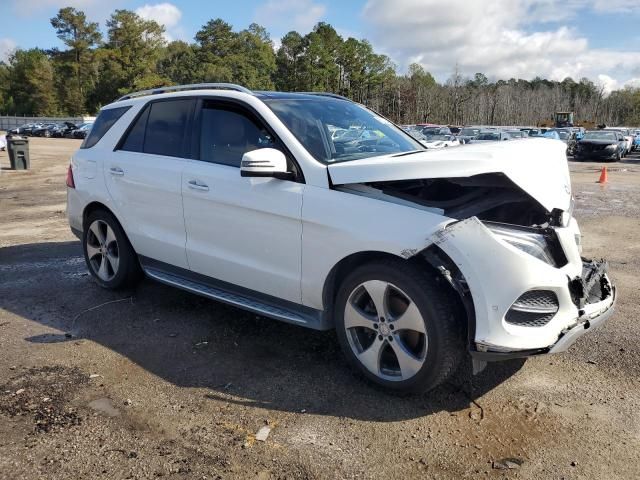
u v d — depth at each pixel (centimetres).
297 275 367
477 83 13075
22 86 10556
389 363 345
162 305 495
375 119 471
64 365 380
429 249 311
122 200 486
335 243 340
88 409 324
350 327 349
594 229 880
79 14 9844
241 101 411
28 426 306
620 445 290
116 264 518
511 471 270
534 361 386
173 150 453
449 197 367
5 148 2909
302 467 273
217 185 404
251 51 10819
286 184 366
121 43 9100
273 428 306
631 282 574
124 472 268
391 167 326
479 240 299
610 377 363
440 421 312
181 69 10231
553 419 314
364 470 271
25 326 450
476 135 3161
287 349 405
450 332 308
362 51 10394
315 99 447
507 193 339
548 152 366
